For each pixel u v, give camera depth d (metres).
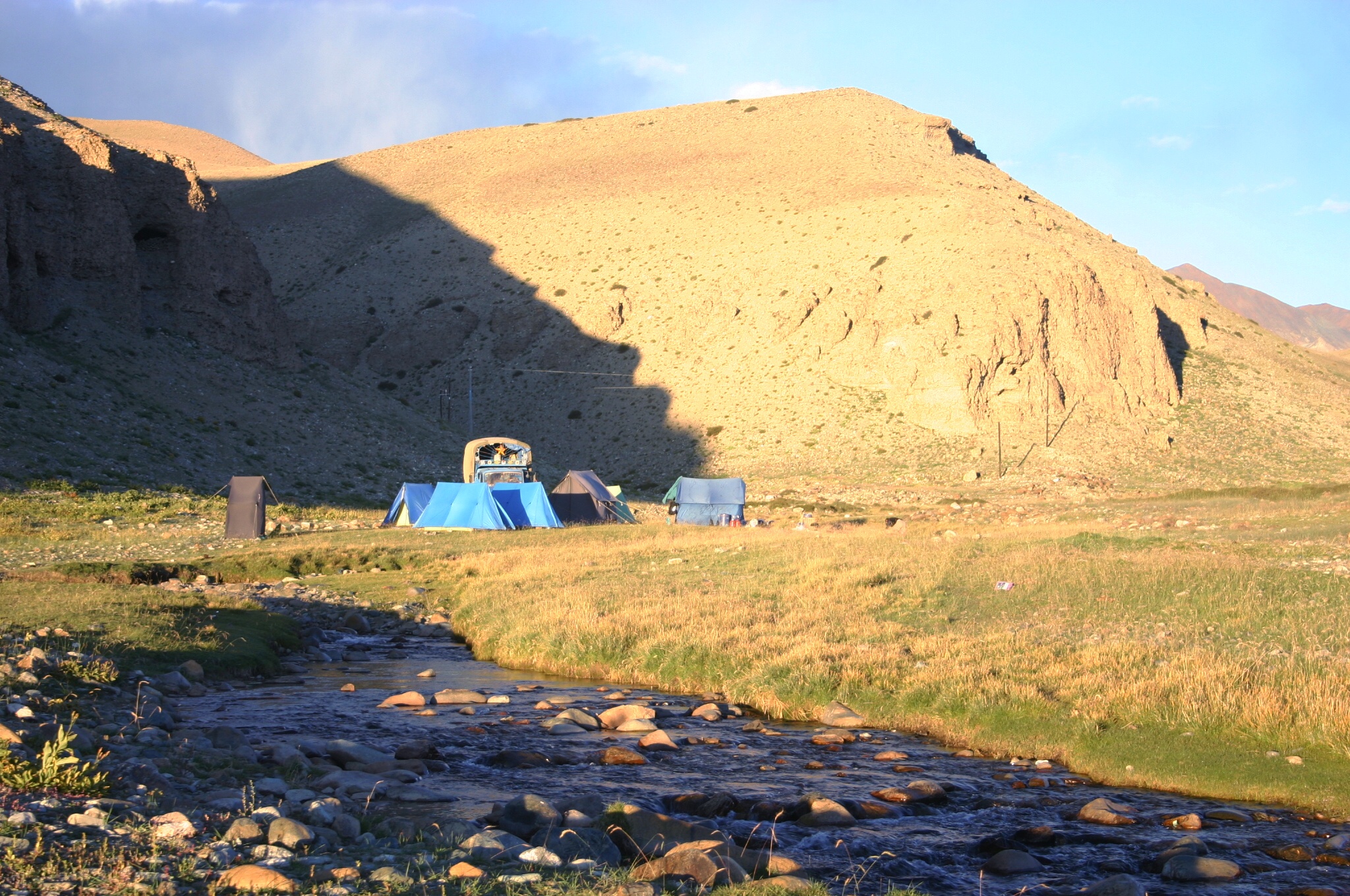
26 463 45.03
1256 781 10.03
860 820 9.02
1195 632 15.82
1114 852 8.30
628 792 9.60
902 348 90.94
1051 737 11.77
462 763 10.72
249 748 10.12
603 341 106.50
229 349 67.12
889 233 107.12
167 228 65.88
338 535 40.34
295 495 54.56
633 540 37.72
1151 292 102.62
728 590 22.22
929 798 9.70
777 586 22.47
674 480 85.00
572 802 8.43
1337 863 7.97
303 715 13.03
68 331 56.66
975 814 9.33
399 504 45.78
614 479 88.06
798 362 96.06
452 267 123.00
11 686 11.13
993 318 87.69
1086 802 9.55
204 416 58.25
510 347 108.00
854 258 104.38
